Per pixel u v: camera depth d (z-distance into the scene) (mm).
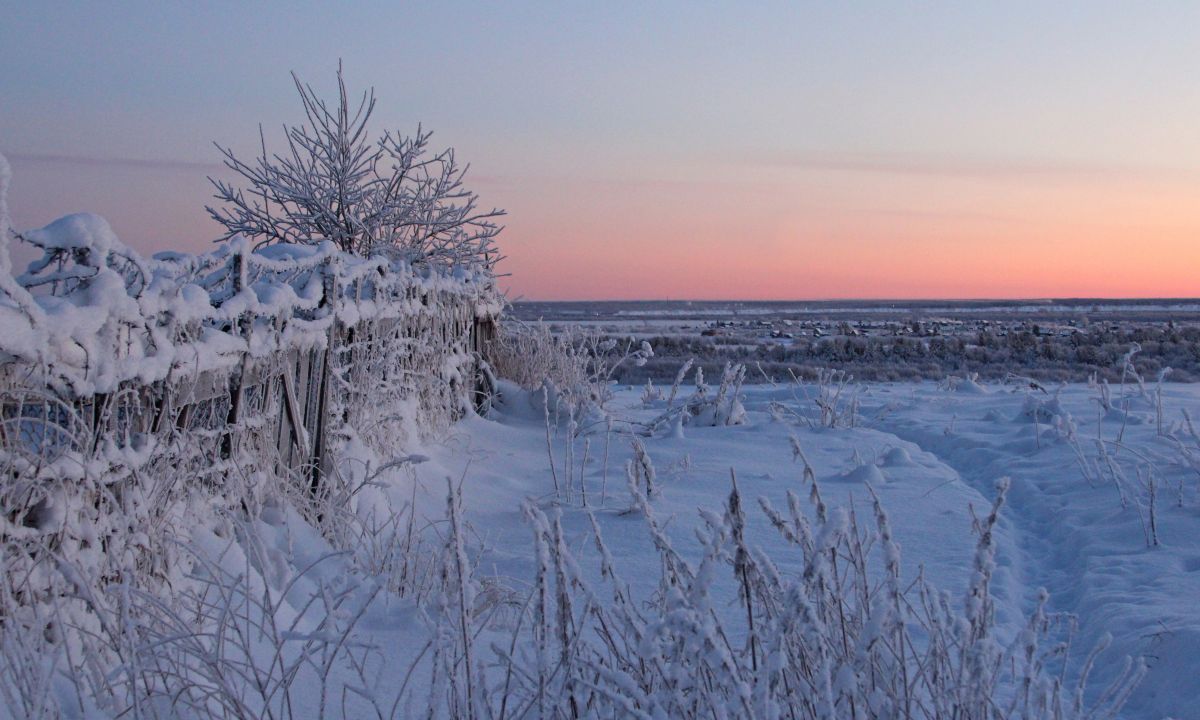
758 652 2801
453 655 2719
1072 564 6227
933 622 2797
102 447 3314
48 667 2754
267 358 5211
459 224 12078
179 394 4004
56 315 3062
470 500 7719
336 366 6699
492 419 12438
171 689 3039
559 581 2578
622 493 8164
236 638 3605
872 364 30828
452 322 11305
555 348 14500
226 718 2949
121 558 3381
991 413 13250
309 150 11492
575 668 2654
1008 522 7398
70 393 3170
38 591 2906
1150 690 4066
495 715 3000
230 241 4754
